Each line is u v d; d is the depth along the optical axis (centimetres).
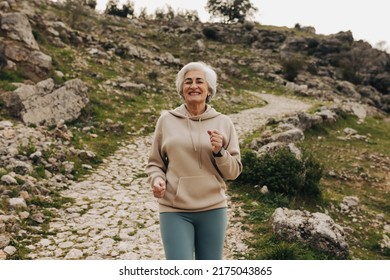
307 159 1174
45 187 917
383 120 2664
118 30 4128
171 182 350
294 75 4462
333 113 2233
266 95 3447
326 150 1720
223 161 340
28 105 1345
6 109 1343
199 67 373
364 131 2170
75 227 750
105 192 960
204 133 357
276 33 5900
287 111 2450
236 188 1009
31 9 3077
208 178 351
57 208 831
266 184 1013
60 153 1105
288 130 1652
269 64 4594
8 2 2888
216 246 347
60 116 1430
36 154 1031
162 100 2141
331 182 1408
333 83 4794
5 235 658
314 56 5738
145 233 743
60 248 660
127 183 1042
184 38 4881
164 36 4738
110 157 1250
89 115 1554
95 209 849
